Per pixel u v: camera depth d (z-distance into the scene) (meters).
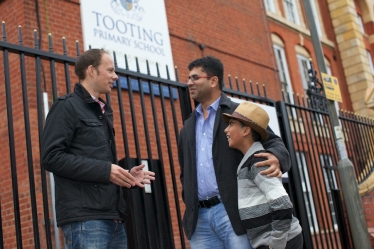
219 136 3.39
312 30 6.38
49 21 7.28
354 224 5.65
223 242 3.31
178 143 3.87
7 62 3.27
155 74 8.61
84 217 2.64
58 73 7.02
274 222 2.83
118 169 2.72
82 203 2.67
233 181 3.26
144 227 3.91
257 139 3.23
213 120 3.52
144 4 8.85
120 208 2.87
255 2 12.84
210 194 3.34
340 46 16.92
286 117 5.47
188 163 3.51
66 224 2.70
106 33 7.93
